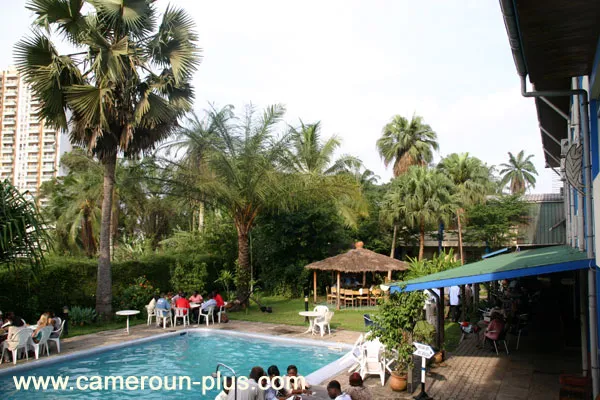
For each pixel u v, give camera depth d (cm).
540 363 1087
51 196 3316
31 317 1530
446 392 867
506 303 1742
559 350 1233
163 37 1708
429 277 952
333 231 2697
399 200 3189
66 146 10469
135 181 2061
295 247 2717
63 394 931
